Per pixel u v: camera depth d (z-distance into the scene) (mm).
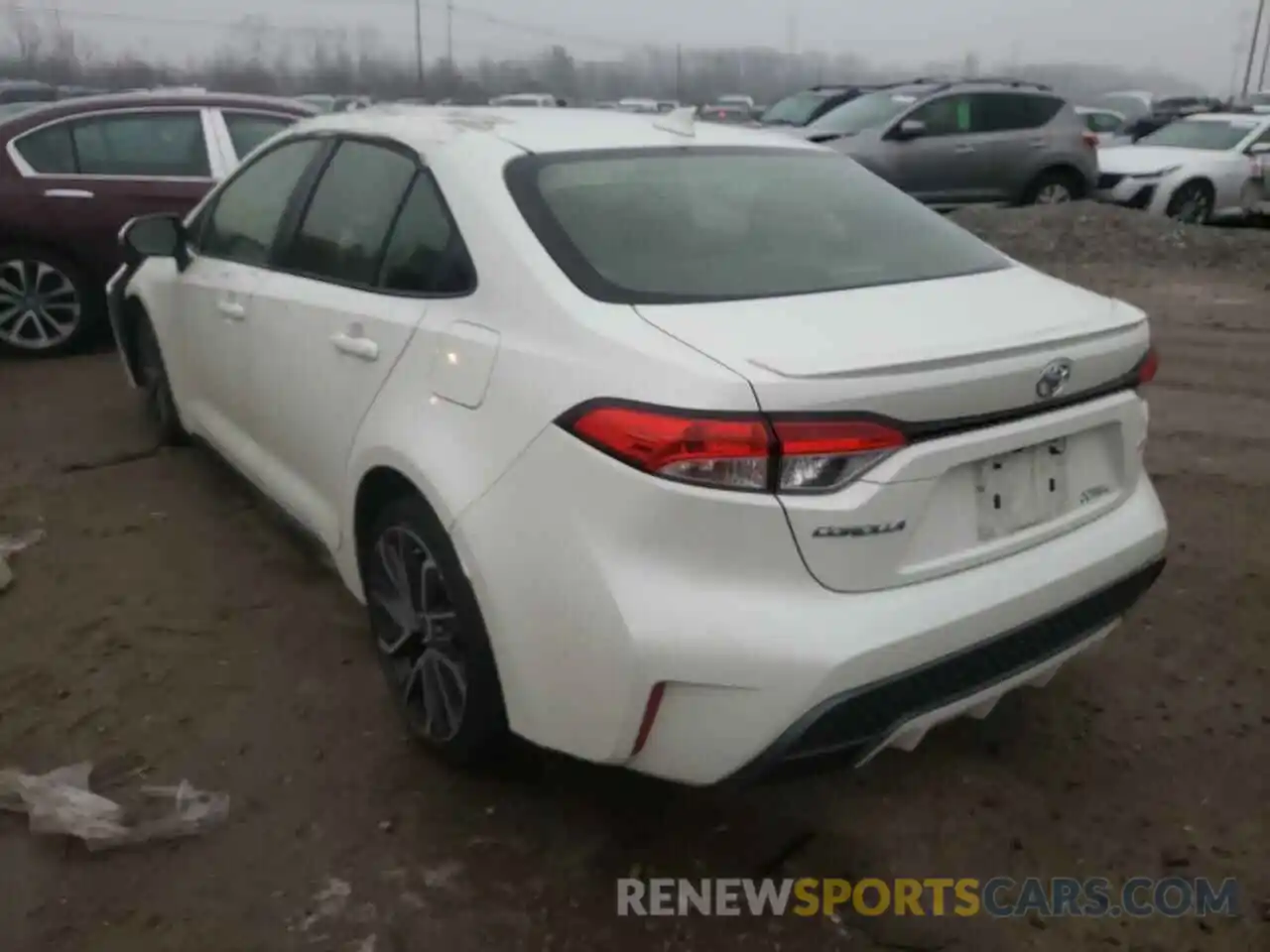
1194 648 3740
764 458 2254
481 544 2594
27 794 2930
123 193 7121
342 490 3285
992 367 2432
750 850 2836
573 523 2414
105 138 7176
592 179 3031
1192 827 2930
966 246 3268
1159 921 2637
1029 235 11797
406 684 3137
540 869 2752
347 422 3225
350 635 3771
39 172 7016
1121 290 10148
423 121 3436
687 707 2354
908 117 13266
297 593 4043
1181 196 14047
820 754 2373
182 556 4305
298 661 3605
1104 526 2816
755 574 2303
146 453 5387
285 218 3855
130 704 3361
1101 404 2721
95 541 4422
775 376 2266
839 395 2273
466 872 2736
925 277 2967
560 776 3062
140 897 2639
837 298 2707
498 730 2818
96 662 3572
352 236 3430
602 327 2502
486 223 2875
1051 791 3055
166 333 4848
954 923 2629
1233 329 8547
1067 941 2584
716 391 2264
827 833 2898
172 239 4547
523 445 2525
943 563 2465
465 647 2762
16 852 2768
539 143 3156
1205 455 5621
